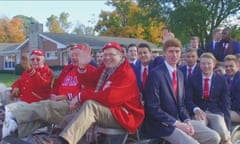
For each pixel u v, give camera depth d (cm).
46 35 4269
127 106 484
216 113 602
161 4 3625
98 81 521
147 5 3750
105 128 480
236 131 623
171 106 519
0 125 508
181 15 3425
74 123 446
